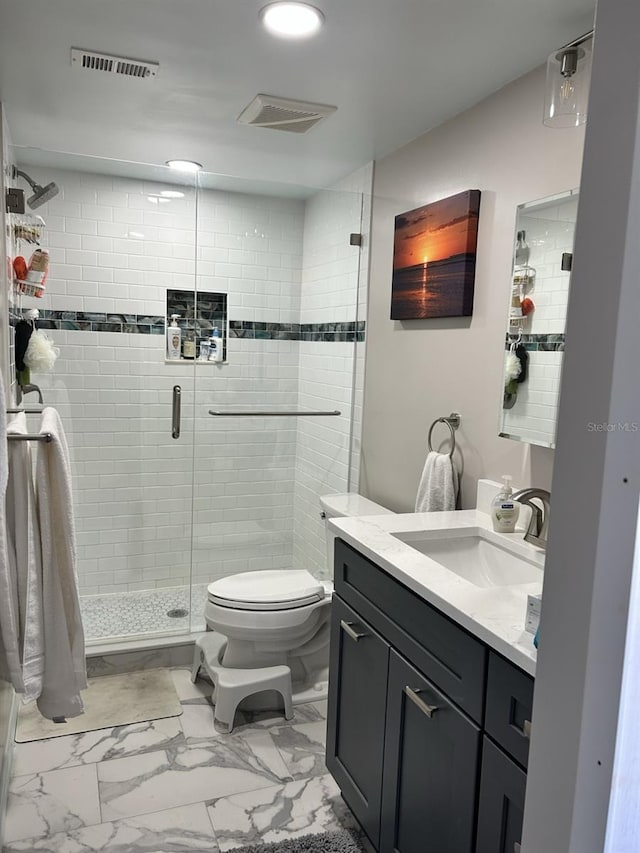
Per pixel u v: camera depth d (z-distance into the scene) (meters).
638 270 0.73
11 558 1.70
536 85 1.86
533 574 1.67
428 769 1.44
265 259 3.23
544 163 1.82
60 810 1.91
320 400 3.22
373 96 2.13
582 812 0.85
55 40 1.80
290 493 3.41
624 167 0.74
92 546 3.33
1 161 2.31
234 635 2.40
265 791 2.02
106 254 3.13
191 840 1.80
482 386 2.12
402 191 2.64
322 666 2.70
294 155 2.84
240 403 3.29
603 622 0.80
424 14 1.59
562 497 0.85
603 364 0.77
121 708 2.47
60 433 1.93
